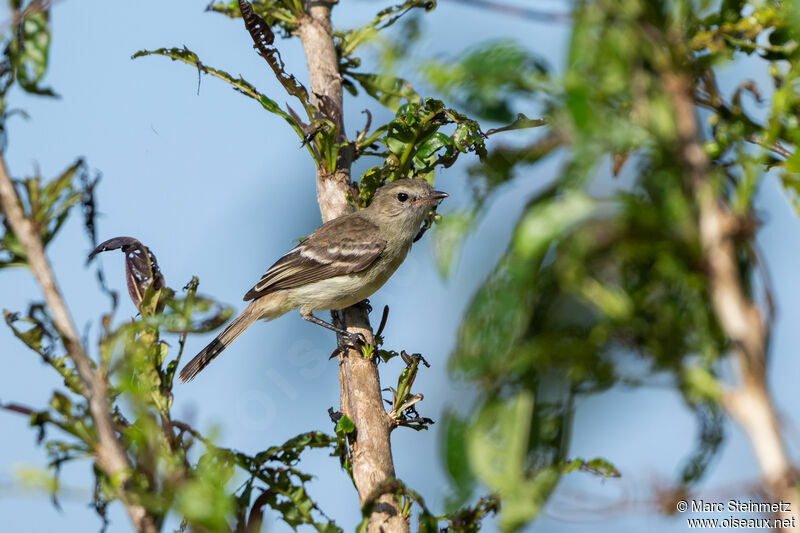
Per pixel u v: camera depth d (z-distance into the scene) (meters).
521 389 4.61
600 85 4.36
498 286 4.48
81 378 5.12
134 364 5.48
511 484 4.32
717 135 5.76
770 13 5.57
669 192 4.25
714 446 4.55
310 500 6.59
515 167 4.99
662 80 4.36
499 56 4.48
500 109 4.71
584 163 4.27
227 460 5.86
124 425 5.89
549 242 4.45
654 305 4.54
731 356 4.16
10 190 5.39
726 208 4.29
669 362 4.43
